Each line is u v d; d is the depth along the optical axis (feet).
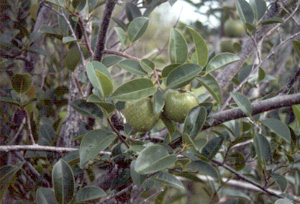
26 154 4.83
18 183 5.07
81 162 3.73
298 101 3.79
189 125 3.86
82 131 4.71
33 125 5.12
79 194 3.82
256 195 5.10
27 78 4.15
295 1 5.11
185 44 3.99
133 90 3.76
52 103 5.68
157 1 4.99
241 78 5.30
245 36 8.29
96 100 3.75
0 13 5.84
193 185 6.81
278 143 4.79
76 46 4.42
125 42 4.31
